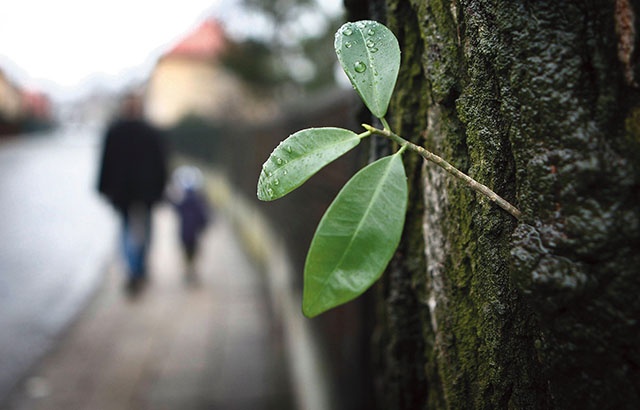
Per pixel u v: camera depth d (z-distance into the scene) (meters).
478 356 0.90
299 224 4.54
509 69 0.74
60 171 21.25
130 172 6.24
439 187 0.97
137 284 6.55
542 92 0.69
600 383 0.65
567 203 0.66
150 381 4.00
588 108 0.65
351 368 2.49
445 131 0.93
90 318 5.46
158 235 10.20
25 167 22.03
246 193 9.77
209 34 36.81
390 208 0.70
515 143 0.73
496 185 0.80
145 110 6.50
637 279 0.60
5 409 3.60
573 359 0.67
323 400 3.13
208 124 17.88
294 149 0.74
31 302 6.02
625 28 0.62
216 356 4.48
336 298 0.68
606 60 0.64
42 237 9.91
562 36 0.68
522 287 0.69
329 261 0.69
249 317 5.48
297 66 14.85
